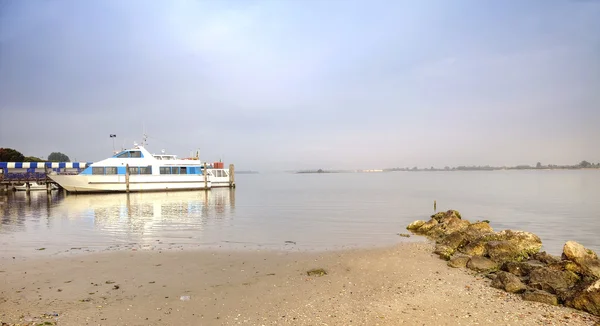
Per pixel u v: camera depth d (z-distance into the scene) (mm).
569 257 11578
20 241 18594
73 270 12977
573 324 8109
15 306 9445
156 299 10078
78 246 17328
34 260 14422
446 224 21172
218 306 9555
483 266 12836
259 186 92125
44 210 32781
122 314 8984
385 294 10406
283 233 21266
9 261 14258
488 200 44062
